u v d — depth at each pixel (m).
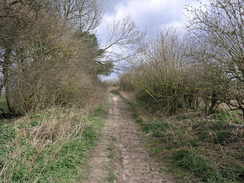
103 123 11.56
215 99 8.32
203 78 7.51
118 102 24.44
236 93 6.57
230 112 9.56
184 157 5.95
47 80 10.75
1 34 8.87
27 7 9.58
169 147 7.14
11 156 4.94
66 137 6.90
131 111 17.06
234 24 5.93
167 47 13.26
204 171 5.08
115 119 13.38
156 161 6.20
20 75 10.20
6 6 8.75
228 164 5.18
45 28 10.52
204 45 7.16
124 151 7.06
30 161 4.99
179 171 5.42
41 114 9.66
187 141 7.09
